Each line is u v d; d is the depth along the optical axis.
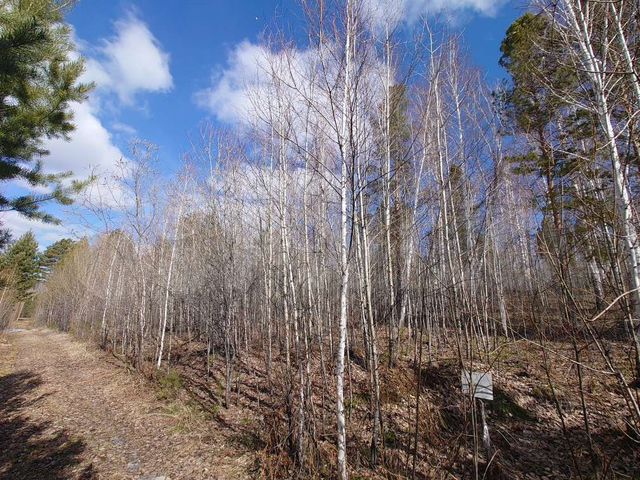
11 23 4.43
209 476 5.51
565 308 3.03
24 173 5.33
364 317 7.01
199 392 9.48
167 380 10.05
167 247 14.75
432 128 7.21
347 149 4.89
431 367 8.89
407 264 7.18
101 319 23.78
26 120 5.18
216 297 9.93
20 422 7.84
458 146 7.98
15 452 6.40
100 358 15.85
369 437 6.31
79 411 8.69
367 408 7.32
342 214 4.72
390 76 5.82
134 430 7.44
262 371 10.23
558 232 3.12
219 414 7.98
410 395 7.73
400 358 9.88
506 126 6.38
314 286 10.07
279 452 5.71
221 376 10.47
